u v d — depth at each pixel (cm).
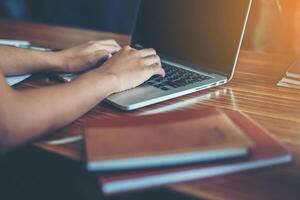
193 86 94
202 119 71
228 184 59
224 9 99
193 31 107
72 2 208
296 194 57
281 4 122
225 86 100
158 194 60
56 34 145
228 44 99
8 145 70
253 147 65
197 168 60
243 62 118
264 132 70
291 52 126
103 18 205
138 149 61
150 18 119
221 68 100
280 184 59
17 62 100
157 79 98
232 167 61
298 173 62
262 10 125
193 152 60
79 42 135
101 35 144
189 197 58
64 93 77
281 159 63
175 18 112
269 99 91
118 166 60
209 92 95
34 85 98
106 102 87
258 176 61
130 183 58
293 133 75
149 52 100
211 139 63
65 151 69
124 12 201
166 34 114
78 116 78
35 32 146
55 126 74
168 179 59
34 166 105
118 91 88
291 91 96
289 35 125
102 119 73
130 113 83
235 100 91
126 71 91
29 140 71
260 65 115
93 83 83
